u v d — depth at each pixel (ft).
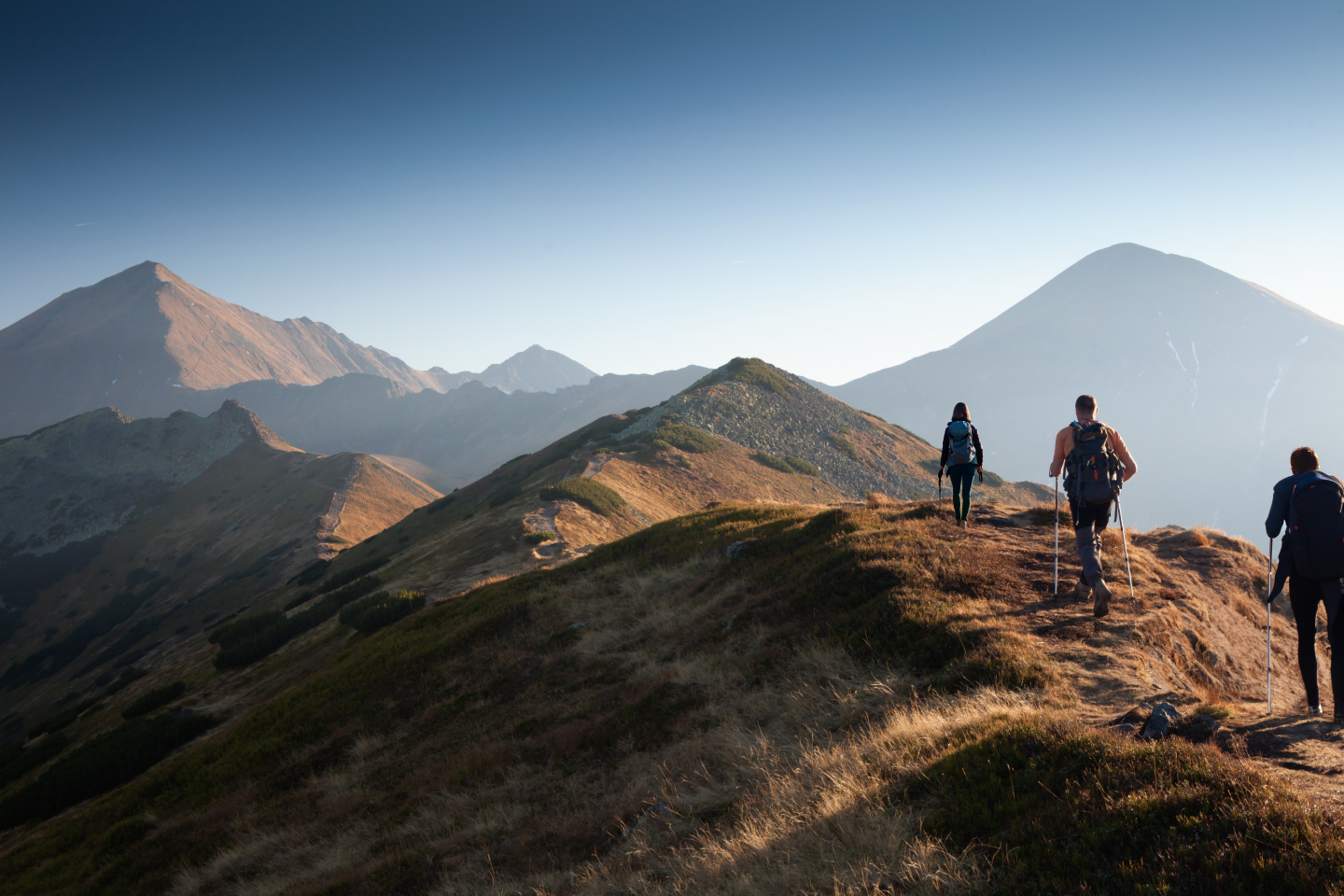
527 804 29.22
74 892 46.16
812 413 399.65
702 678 33.30
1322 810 11.03
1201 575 34.17
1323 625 33.22
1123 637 24.00
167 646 328.49
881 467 357.82
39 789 91.45
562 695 41.65
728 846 16.76
